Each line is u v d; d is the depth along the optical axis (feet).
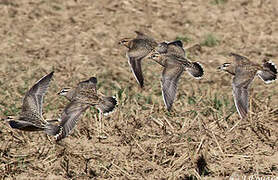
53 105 56.80
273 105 58.08
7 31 70.95
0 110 55.26
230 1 80.38
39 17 74.38
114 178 47.26
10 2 76.89
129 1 79.10
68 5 77.41
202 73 43.16
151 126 53.57
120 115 54.60
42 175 47.29
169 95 41.73
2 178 46.80
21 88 59.57
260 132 53.31
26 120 38.73
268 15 77.56
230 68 44.96
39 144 50.60
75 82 61.52
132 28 73.41
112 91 59.72
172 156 49.62
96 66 65.21
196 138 51.11
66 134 39.45
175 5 79.15
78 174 47.57
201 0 80.64
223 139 51.67
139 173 47.78
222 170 48.37
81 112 40.83
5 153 49.39
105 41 70.38
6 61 64.95
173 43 46.29
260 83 62.85
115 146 50.83
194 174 47.39
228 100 58.95
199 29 74.13
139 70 44.27
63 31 71.97
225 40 71.92
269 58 68.13
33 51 67.51
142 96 59.16
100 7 77.46
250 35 73.26
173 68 42.86
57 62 65.57
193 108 56.54
